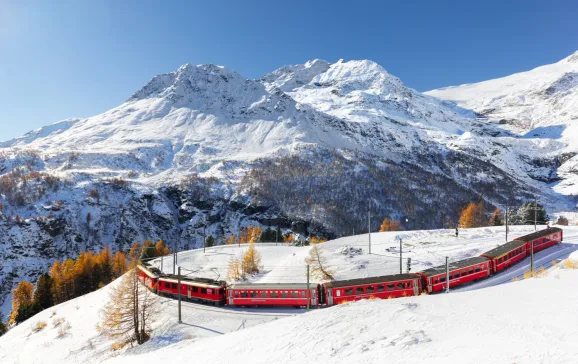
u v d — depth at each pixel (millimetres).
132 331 41531
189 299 50312
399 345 15055
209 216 186500
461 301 21688
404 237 73562
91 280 94562
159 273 56219
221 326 39375
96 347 41656
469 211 112375
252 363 17297
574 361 10891
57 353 43719
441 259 56000
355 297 42250
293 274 58812
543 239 56312
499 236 67062
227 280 62000
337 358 15250
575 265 34094
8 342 54906
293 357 16625
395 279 42875
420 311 20172
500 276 46875
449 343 14461
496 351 12734
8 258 136500
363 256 61250
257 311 43750
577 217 176375
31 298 94688
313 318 22297
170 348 27875
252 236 128500
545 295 20359
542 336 13727
